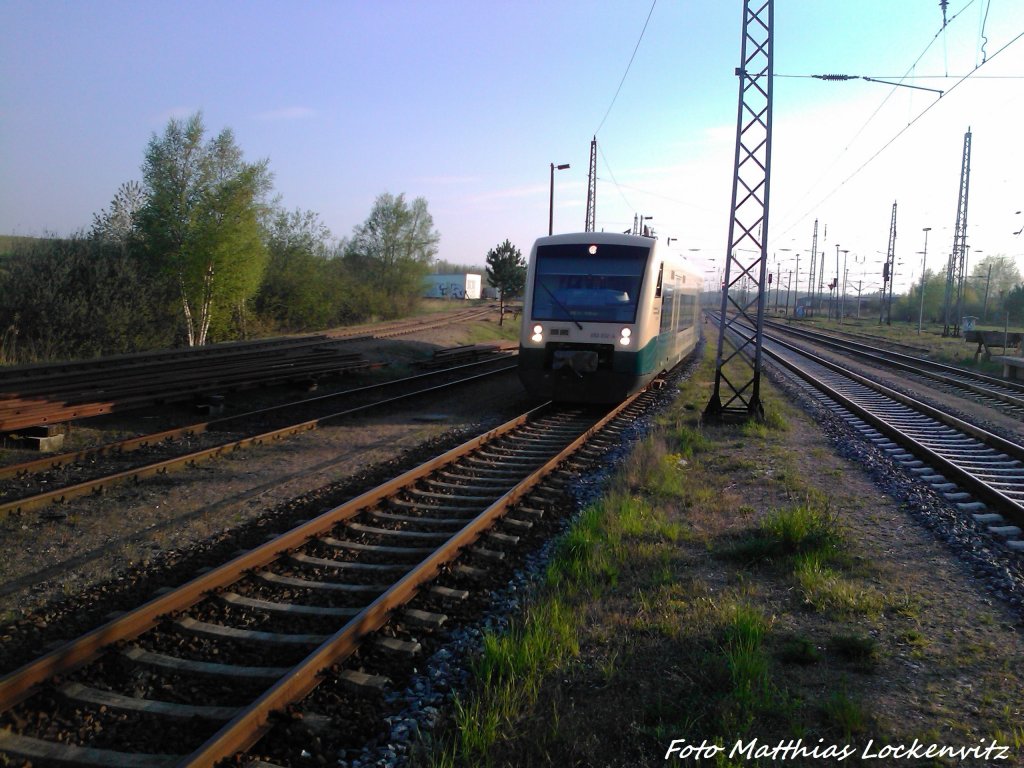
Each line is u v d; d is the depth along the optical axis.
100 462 10.31
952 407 18.55
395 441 12.58
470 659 4.78
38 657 4.69
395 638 5.12
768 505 8.91
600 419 15.43
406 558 6.83
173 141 30.20
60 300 23.50
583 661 4.86
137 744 3.88
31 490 8.78
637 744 3.93
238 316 35.47
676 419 15.77
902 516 8.48
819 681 4.62
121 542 7.09
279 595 5.88
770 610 5.75
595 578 6.39
